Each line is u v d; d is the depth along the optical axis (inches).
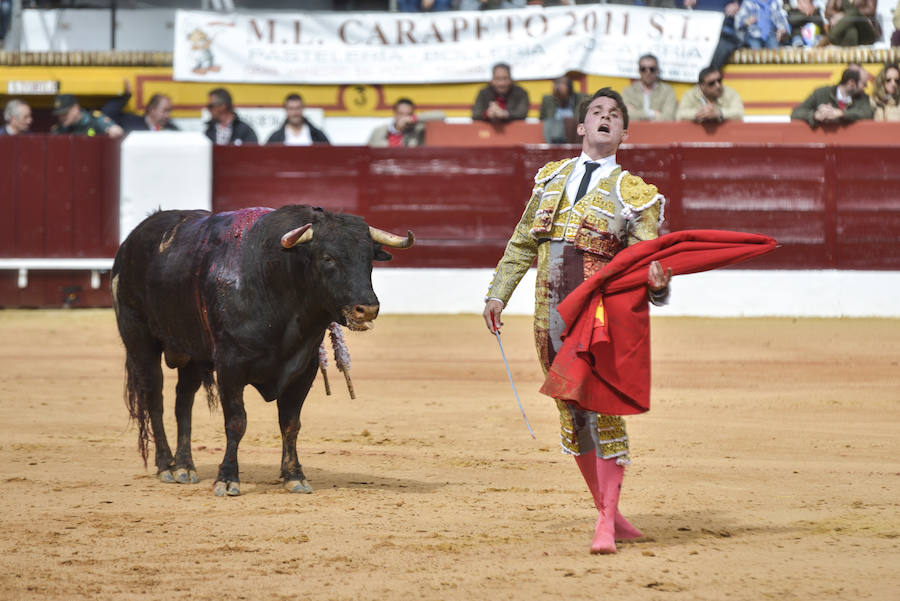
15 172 1462.8
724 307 1450.5
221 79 1518.2
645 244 374.0
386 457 597.9
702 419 741.9
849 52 1504.7
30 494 488.4
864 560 370.9
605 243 385.7
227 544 392.2
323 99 1520.7
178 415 532.1
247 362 484.4
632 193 385.1
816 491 502.9
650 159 1466.5
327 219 469.7
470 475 545.6
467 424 717.9
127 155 1456.7
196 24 1514.5
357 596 326.6
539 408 791.1
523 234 406.6
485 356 1091.3
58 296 1466.5
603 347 371.2
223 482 491.2
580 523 430.6
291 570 356.5
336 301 463.8
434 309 1457.9
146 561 368.8
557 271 388.2
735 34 1514.5
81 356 1078.4
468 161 1464.1
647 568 358.9
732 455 607.2
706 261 373.1
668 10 1491.1
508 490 503.5
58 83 1520.7
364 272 465.7
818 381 932.0
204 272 493.4
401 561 368.2
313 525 425.7
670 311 1450.5
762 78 1512.1
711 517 444.1
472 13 1498.5
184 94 1530.5
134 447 623.8
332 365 1019.3
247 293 481.1
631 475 545.0
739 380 936.9
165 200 1455.5
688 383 919.0
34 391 857.5
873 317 1439.5
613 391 371.2
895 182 1459.2
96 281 1465.3
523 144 1461.6
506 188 1461.6
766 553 380.8
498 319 407.2
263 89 1526.8
